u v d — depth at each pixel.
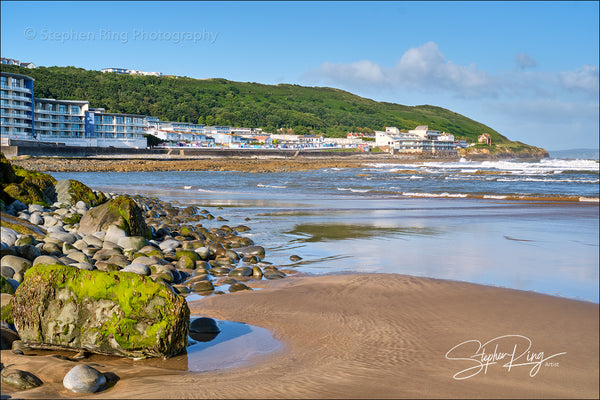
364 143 194.25
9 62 161.00
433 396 5.41
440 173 74.12
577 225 20.12
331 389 5.55
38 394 5.23
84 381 5.38
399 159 166.38
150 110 183.75
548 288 10.16
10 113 95.94
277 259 13.66
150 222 19.00
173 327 6.62
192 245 14.29
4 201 17.55
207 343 7.19
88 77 193.62
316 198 33.41
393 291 9.95
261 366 6.29
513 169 87.56
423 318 8.25
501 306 8.87
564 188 43.78
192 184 49.84
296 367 6.23
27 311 6.81
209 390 5.46
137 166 85.50
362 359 6.50
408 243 16.03
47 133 104.75
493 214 24.09
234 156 133.38
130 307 6.65
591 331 7.53
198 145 143.75
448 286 10.31
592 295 9.58
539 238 16.95
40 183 20.23
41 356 6.23
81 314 6.71
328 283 10.63
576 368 6.19
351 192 38.97
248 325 7.98
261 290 10.17
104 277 6.82
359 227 19.55
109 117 115.31
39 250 11.08
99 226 14.71
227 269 11.90
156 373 6.02
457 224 20.41
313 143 181.75
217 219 21.78
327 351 6.82
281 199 32.69
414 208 26.98
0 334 6.77
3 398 5.08
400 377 5.91
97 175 68.19
